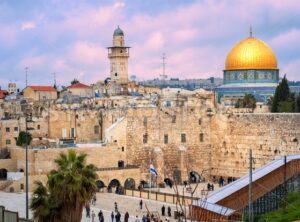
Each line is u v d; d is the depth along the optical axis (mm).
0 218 79938
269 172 110188
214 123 186125
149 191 149500
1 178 161375
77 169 79625
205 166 186125
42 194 79188
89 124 186500
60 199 78750
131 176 168500
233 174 180250
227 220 83188
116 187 160125
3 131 189750
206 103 199625
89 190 80000
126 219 109812
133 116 176625
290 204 106250
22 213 111312
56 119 188375
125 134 174875
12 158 165625
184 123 183875
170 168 181500
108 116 182875
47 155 159500
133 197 149375
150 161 177875
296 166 115938
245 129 177750
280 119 169000
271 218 96875
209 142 187000
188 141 184250
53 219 78875
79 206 79312
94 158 167875
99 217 110625
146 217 105938
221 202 98938
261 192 107500
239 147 179375
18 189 151000
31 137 177125
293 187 114875
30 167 158375
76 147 166000
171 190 163125
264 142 172750
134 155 176000
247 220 90500
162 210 122438
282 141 168125
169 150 181750
